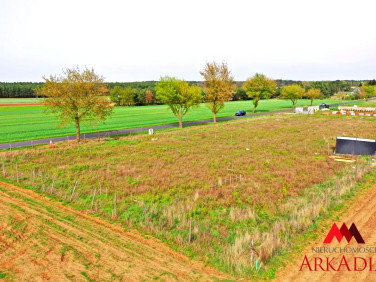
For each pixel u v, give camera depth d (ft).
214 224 50.80
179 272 37.96
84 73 123.95
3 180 75.31
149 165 87.45
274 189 66.13
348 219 52.13
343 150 101.35
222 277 37.09
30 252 42.22
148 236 47.50
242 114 241.96
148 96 423.23
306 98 550.77
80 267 38.63
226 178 74.43
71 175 77.97
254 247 41.75
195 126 177.37
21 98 565.53
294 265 39.04
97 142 124.67
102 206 58.59
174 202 59.00
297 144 117.08
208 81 180.24
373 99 496.64
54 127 179.11
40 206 59.26
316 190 65.05
